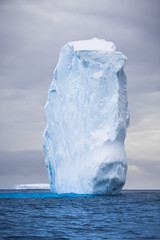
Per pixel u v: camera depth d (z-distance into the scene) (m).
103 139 41.31
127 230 18.00
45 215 23.64
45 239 16.08
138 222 20.39
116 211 25.69
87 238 16.27
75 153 44.16
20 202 33.81
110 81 43.00
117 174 40.88
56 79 48.53
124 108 43.25
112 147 41.44
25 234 17.08
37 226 19.23
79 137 43.88
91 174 40.94
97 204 31.08
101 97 42.91
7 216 23.06
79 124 43.94
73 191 44.84
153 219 21.47
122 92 43.34
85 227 18.95
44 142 53.97
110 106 42.25
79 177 43.28
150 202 33.09
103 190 41.69
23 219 21.70
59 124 48.09
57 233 17.38
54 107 49.69
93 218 22.17
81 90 43.81
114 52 43.12
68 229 18.41
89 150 42.09
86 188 42.25
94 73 43.41
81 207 28.64
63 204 31.31
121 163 41.31
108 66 43.12
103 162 40.31
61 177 47.78
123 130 42.44
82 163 42.84
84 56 43.34
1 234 17.00
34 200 36.53
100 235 16.89
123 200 35.53
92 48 44.09
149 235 16.73
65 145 46.78
